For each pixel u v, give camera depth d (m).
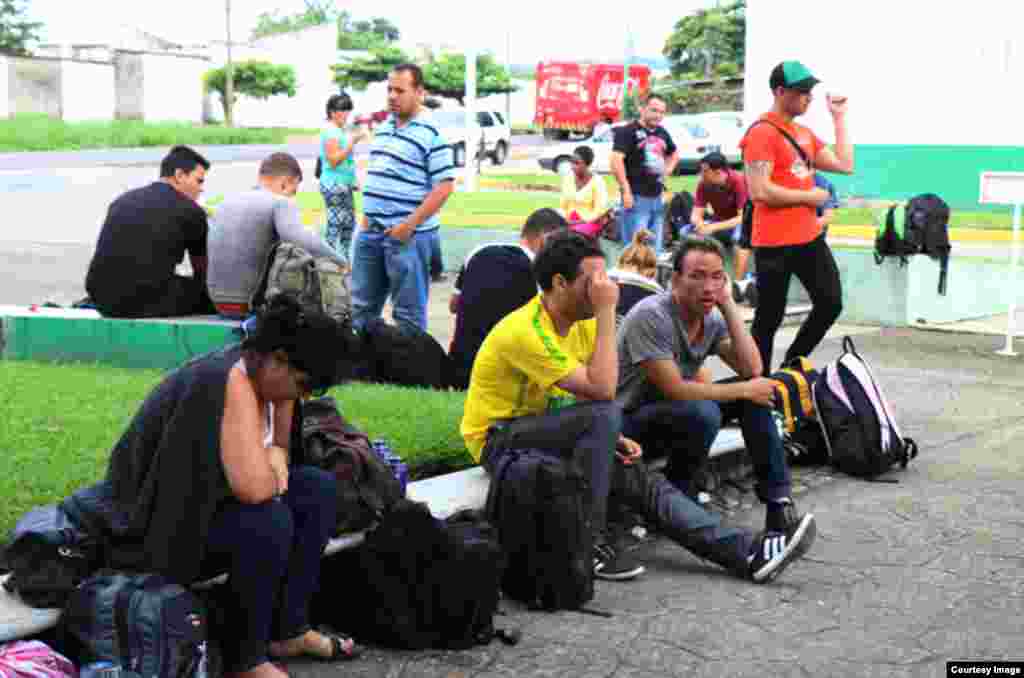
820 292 7.71
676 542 5.37
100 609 3.75
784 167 7.64
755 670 4.36
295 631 4.35
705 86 49.69
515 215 17.52
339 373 4.01
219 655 4.01
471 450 5.59
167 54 63.34
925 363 10.40
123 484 4.01
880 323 12.62
